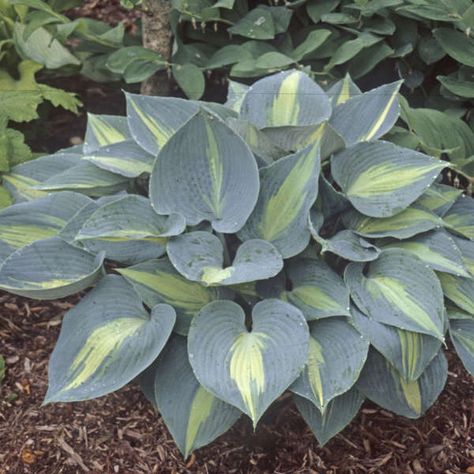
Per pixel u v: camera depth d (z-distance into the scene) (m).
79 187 2.62
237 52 3.03
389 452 2.61
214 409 2.42
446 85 2.91
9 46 3.16
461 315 2.52
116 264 2.75
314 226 2.51
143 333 2.42
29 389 2.72
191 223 2.50
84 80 3.35
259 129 2.53
